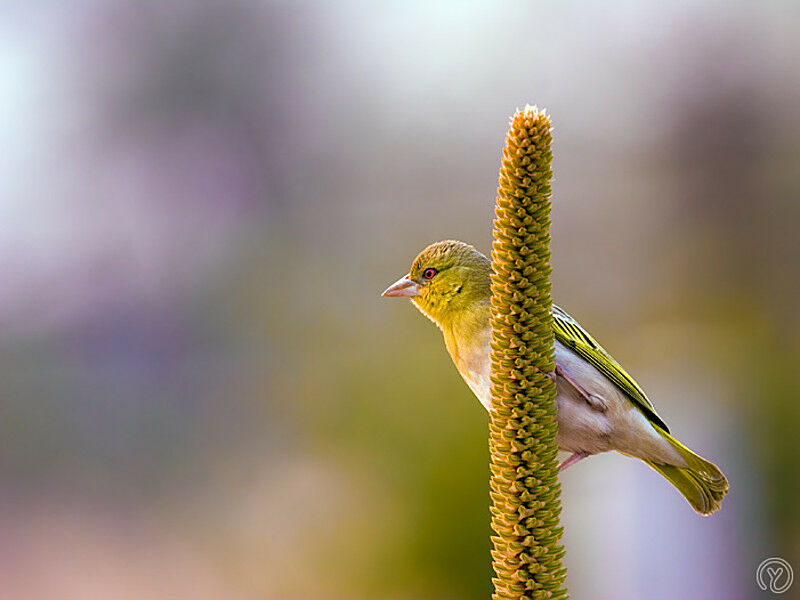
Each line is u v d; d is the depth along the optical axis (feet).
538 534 17.54
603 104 19.38
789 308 19.04
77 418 19.08
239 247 19.30
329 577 18.78
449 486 18.71
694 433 18.84
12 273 19.24
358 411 18.84
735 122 19.27
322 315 19.08
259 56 20.85
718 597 18.71
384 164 19.67
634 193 19.29
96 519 18.99
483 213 19.35
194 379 19.08
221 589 18.83
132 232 19.31
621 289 19.19
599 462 18.83
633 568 18.72
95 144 19.74
